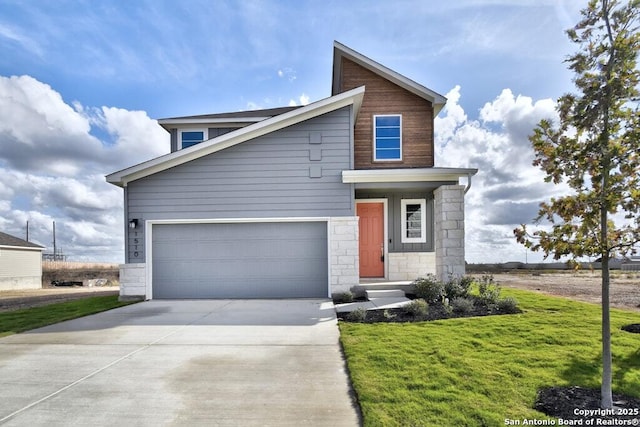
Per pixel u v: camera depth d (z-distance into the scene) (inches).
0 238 971.3
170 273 418.6
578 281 657.6
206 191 419.2
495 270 977.5
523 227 165.5
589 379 164.4
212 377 173.9
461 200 403.9
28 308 406.9
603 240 148.1
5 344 233.9
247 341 234.8
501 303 314.0
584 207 149.5
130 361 198.2
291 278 416.8
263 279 417.1
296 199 418.3
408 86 498.9
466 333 237.8
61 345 230.1
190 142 554.9
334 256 411.5
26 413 140.2
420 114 506.9
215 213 418.0
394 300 375.6
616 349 200.4
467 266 996.6
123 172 405.7
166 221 417.1
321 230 418.6
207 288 418.0
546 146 161.9
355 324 273.6
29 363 196.5
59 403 148.3
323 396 152.6
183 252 419.8
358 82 513.3
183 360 199.2
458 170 402.3
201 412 139.4
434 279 375.9
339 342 231.1
